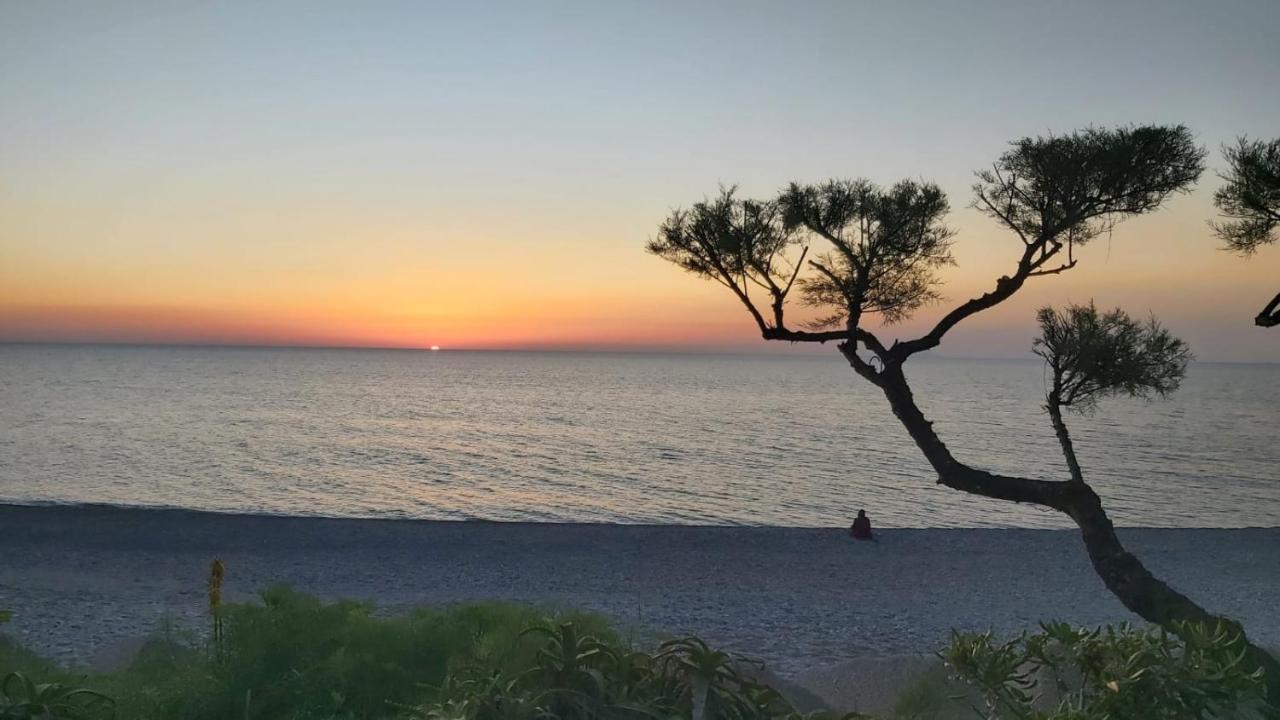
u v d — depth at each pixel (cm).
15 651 329
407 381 19325
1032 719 225
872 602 1836
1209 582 2059
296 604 331
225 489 4222
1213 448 6781
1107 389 831
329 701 282
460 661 267
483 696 188
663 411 10938
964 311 830
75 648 1306
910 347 851
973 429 8506
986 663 251
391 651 298
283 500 3950
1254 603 1861
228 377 19350
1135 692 218
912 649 1453
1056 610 1786
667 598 1834
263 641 306
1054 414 858
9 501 3650
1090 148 746
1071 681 255
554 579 2000
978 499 4159
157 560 2116
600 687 193
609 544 2372
